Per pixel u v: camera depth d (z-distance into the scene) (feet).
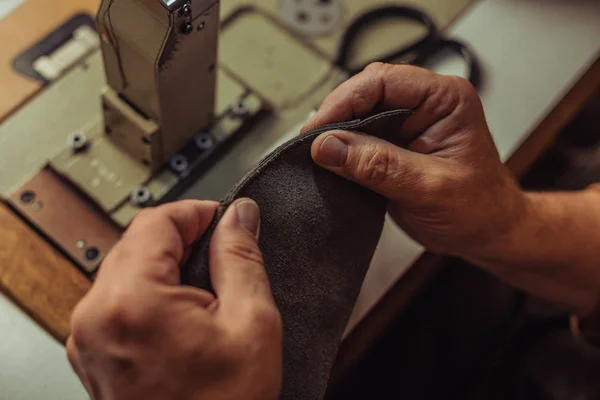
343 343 2.27
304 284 1.83
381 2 2.84
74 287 2.23
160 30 1.77
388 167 1.88
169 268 1.55
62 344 2.16
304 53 2.71
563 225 2.44
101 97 2.17
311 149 1.80
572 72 2.79
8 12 2.62
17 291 2.20
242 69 2.64
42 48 2.58
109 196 2.31
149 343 1.47
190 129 2.36
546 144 2.72
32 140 2.43
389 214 2.35
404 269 2.39
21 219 2.31
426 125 2.05
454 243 2.31
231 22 2.73
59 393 2.06
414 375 3.04
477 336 3.15
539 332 3.07
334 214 1.87
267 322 1.55
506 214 2.19
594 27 2.88
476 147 2.02
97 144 2.39
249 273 1.59
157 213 1.62
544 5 2.89
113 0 1.78
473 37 2.81
